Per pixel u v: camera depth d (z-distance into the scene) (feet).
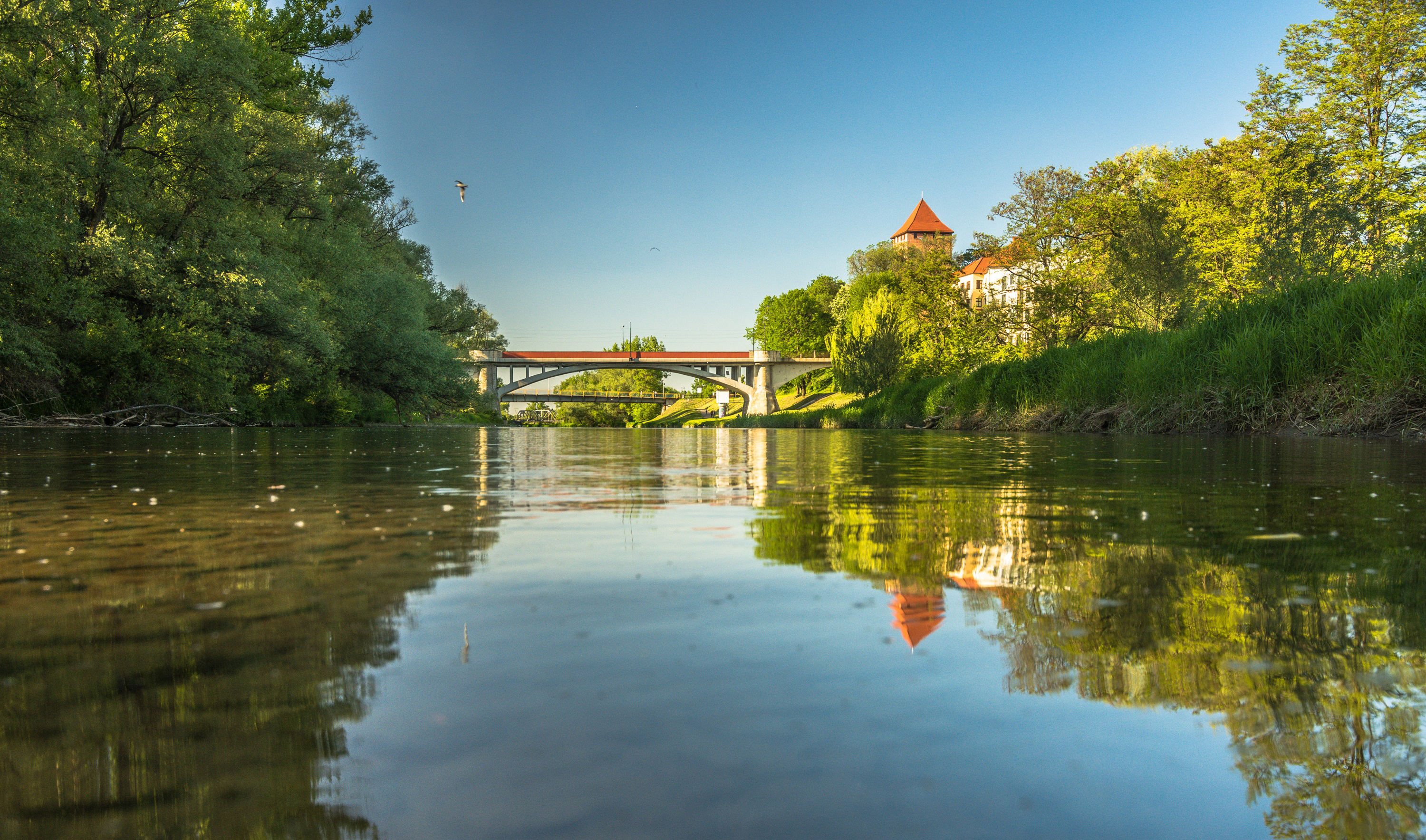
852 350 138.10
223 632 2.93
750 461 16.46
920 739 1.92
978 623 3.09
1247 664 2.56
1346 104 80.28
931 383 85.25
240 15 72.54
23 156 47.55
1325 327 32.50
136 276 51.37
